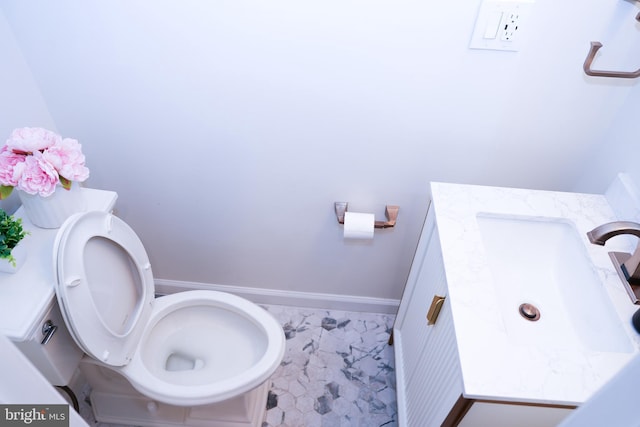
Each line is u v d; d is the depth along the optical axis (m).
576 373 0.80
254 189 1.49
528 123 1.25
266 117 1.29
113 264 1.16
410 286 1.47
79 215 1.01
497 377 0.79
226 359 1.35
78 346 1.11
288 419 1.53
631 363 0.32
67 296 0.95
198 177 1.47
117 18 1.12
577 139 1.28
